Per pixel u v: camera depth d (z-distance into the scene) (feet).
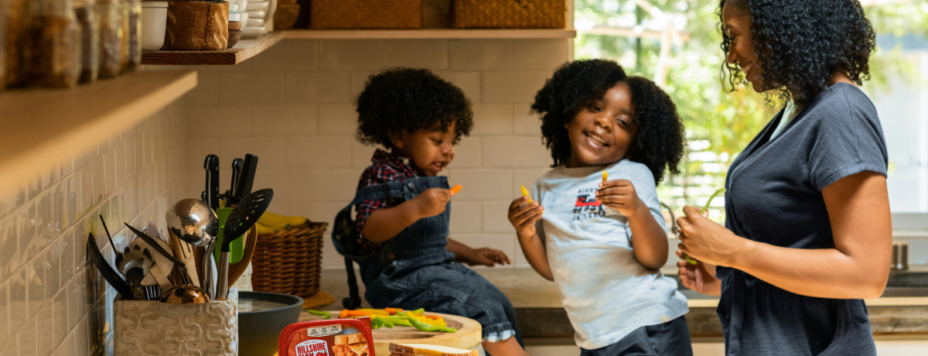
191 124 7.32
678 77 7.72
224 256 3.31
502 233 7.64
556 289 6.75
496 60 7.44
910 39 7.72
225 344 3.25
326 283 7.02
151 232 3.47
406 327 4.59
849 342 3.83
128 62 2.21
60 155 1.12
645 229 5.17
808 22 3.74
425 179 5.78
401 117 5.79
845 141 3.57
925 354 6.25
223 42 3.34
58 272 2.89
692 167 7.75
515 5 6.71
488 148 7.54
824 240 3.83
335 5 6.63
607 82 5.66
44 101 1.57
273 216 6.17
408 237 5.64
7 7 1.55
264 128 7.41
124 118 1.46
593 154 5.65
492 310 5.29
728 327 4.25
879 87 7.77
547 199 5.83
